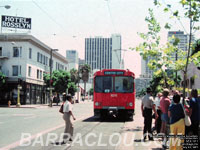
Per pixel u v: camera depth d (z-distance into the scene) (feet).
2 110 104.37
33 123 52.47
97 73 59.00
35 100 167.32
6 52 153.17
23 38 151.94
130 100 57.52
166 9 33.12
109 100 57.52
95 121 56.75
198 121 23.99
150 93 32.19
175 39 36.04
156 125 34.50
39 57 173.78
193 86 76.54
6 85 148.77
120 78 58.18
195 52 35.68
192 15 31.73
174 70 39.88
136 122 55.01
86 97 364.79
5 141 30.68
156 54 44.70
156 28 46.26
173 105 22.48
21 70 151.84
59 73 170.81
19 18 165.37
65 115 30.50
